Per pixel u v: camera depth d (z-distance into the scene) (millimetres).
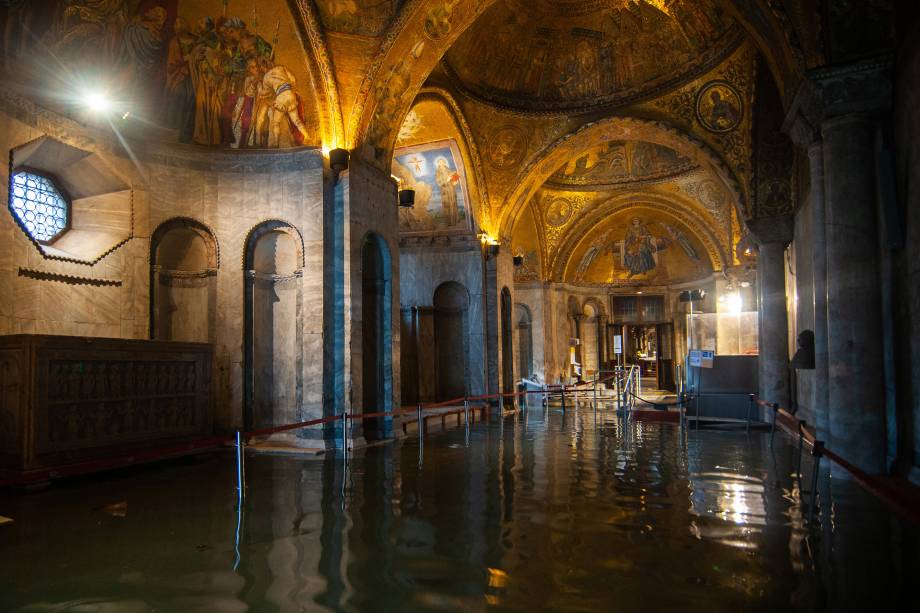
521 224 27922
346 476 8883
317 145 12258
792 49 8711
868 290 8188
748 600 4230
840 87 8203
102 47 10188
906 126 7594
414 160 18375
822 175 9266
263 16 11453
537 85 18531
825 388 9719
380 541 5641
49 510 6918
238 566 4996
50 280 9945
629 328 33562
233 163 12227
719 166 16922
